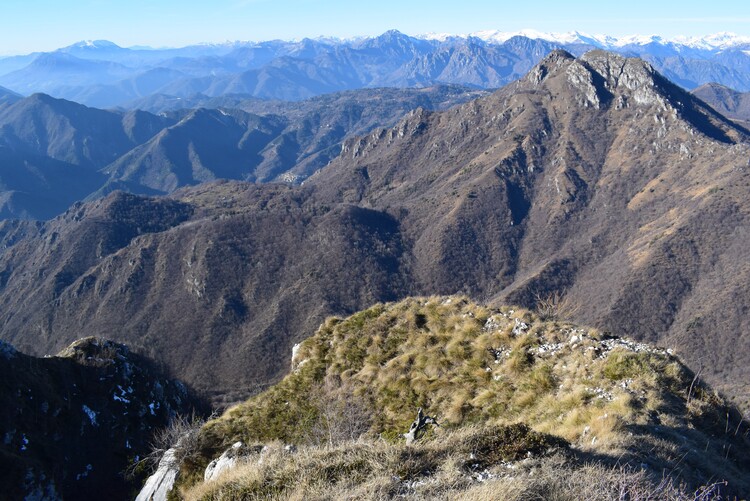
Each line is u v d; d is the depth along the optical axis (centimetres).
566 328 2062
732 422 1568
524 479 826
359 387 2120
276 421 2072
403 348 2252
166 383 7994
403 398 1962
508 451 964
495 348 2055
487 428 1057
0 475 4578
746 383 12012
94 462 5841
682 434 1326
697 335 15812
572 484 823
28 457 5134
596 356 1789
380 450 1038
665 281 18600
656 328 17200
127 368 7350
